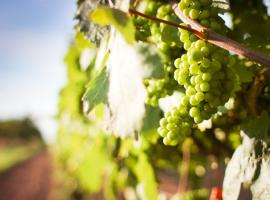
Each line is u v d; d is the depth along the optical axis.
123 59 0.53
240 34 0.58
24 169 11.03
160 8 0.54
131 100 0.52
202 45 0.44
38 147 20.41
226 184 0.49
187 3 0.48
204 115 0.45
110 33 0.55
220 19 0.47
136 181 1.06
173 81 0.55
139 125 0.51
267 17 0.60
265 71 0.52
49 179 8.19
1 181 9.03
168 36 0.52
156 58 0.51
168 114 0.47
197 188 1.09
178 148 0.90
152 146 0.89
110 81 0.55
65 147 2.85
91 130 1.50
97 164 1.60
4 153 17.09
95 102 0.56
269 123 0.48
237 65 0.53
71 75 1.24
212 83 0.44
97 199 2.79
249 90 0.55
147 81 0.59
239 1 0.63
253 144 0.48
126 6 0.46
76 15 0.58
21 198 6.95
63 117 1.87
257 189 0.46
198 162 1.00
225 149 0.77
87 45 0.66
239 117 0.59
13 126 22.45
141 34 0.57
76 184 3.24
